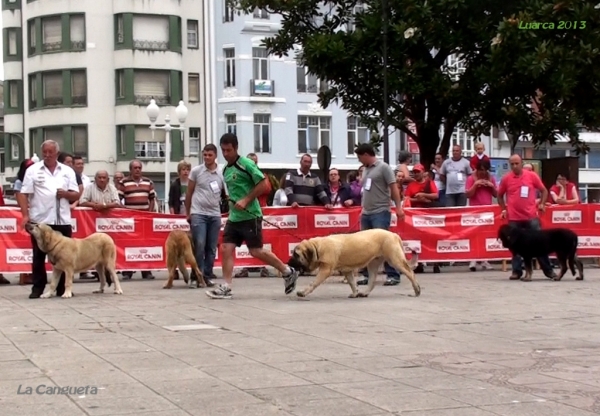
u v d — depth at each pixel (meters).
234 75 47.38
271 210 15.91
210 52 48.06
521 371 6.86
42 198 11.99
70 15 48.44
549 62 19.92
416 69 21.28
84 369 6.91
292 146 47.44
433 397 5.95
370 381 6.47
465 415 5.48
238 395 6.02
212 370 6.86
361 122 23.72
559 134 23.27
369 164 13.33
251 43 47.22
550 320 9.71
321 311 10.42
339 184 17.48
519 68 19.98
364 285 13.70
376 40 21.66
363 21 21.80
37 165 12.00
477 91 21.69
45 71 48.97
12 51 51.69
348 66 21.95
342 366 7.04
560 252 14.33
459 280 14.52
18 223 14.58
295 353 7.60
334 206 16.55
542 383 6.41
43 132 49.25
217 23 47.84
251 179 11.76
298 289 13.22
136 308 10.78
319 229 16.02
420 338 8.45
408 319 9.74
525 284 13.75
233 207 11.73
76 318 9.86
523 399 5.90
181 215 15.66
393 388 6.23
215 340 8.29
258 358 7.37
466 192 17.20
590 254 17.52
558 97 21.14
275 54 24.41
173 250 13.40
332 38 21.86
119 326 9.23
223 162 47.47
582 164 54.03
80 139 48.69
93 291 12.93
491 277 15.15
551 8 19.94
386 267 13.57
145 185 16.27
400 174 16.84
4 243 14.52
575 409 5.64
